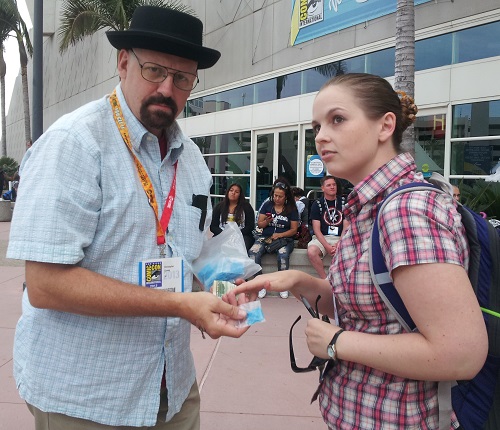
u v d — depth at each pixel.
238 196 6.77
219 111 14.94
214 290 1.72
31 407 1.73
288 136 12.45
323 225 6.50
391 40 9.65
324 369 1.56
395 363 1.25
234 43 14.26
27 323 1.66
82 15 14.16
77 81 25.66
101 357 1.58
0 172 21.47
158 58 1.64
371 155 1.42
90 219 1.50
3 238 11.75
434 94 8.80
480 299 1.35
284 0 12.37
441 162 8.78
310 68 11.67
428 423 1.37
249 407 3.37
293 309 5.81
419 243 1.20
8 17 20.03
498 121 7.91
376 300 1.35
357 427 1.41
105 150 1.59
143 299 1.47
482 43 8.13
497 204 6.51
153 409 1.65
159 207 1.70
